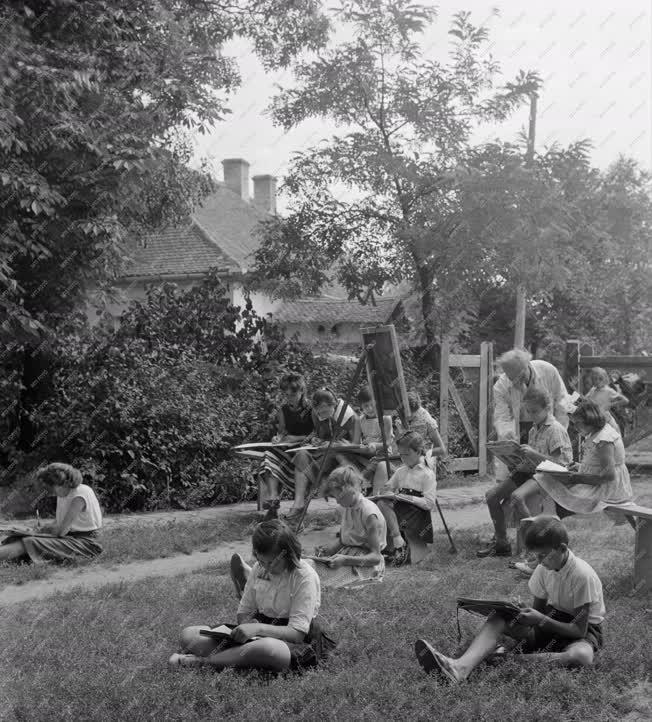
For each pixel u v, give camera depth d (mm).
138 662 5262
